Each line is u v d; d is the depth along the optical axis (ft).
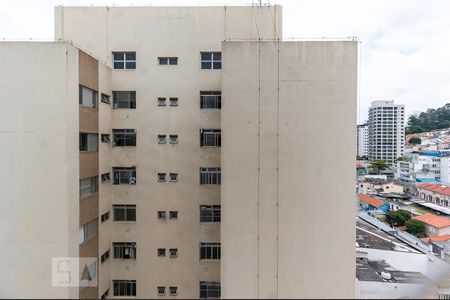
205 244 54.95
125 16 55.47
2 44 41.68
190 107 54.85
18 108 42.01
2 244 42.29
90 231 48.73
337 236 44.70
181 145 54.90
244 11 54.90
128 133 55.42
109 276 54.60
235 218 44.83
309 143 44.75
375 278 70.28
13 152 42.11
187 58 54.85
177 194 55.01
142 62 55.11
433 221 139.74
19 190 42.14
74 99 43.65
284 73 44.55
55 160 41.93
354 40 44.52
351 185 44.68
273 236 44.65
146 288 54.85
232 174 44.73
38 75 41.73
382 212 175.94
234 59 44.68
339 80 44.47
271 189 44.73
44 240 42.09
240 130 44.70
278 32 54.60
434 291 50.34
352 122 44.55
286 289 44.62
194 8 55.01
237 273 44.70
